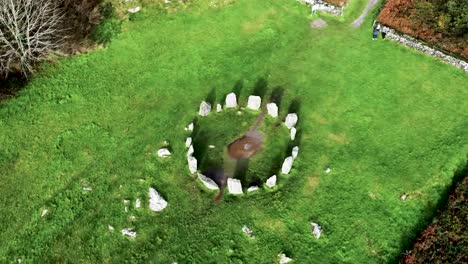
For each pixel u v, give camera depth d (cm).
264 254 2403
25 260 2414
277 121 2852
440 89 2978
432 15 3269
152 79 3050
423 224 2495
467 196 2505
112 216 2536
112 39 3216
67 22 3191
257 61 3116
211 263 2377
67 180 2664
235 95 2888
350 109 2895
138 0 3388
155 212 2542
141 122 2867
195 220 2511
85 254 2425
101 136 2819
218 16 3341
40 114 2909
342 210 2536
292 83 3011
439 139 2775
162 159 2719
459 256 2316
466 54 3067
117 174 2677
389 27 3228
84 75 3073
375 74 3041
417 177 2641
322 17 3331
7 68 2906
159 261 2392
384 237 2459
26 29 2934
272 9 3378
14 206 2589
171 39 3228
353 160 2700
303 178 2636
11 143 2802
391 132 2806
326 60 3111
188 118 2877
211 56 3147
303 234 2462
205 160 2720
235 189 2556
